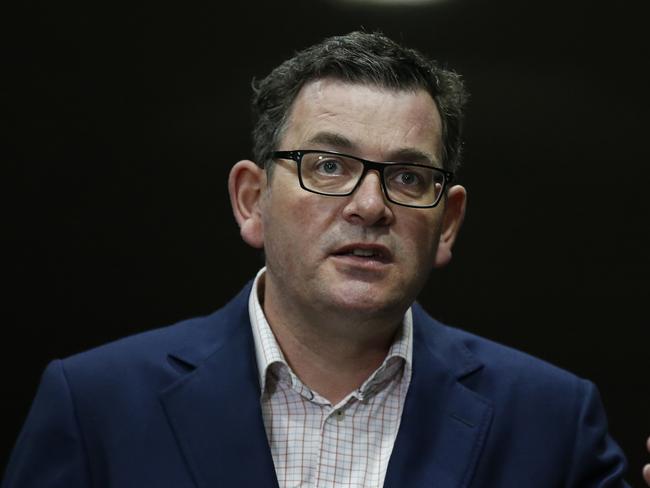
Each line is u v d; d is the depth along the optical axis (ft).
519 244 31.19
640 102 30.71
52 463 14.34
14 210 30.76
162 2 30.96
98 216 30.96
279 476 14.46
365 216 13.53
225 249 31.17
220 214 31.14
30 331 30.81
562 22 30.94
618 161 30.83
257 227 15.29
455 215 15.79
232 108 31.01
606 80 30.83
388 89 14.01
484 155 31.12
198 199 31.12
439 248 15.70
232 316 15.76
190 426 14.35
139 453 14.20
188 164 31.07
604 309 31.04
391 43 14.83
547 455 15.05
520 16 31.01
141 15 30.94
